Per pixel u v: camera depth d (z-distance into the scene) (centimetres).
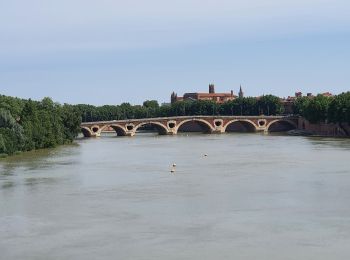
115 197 9894
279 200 9356
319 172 12744
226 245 6825
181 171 13475
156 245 6875
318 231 7344
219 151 19325
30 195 10175
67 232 7512
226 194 9988
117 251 6681
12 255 6600
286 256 6391
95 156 17825
